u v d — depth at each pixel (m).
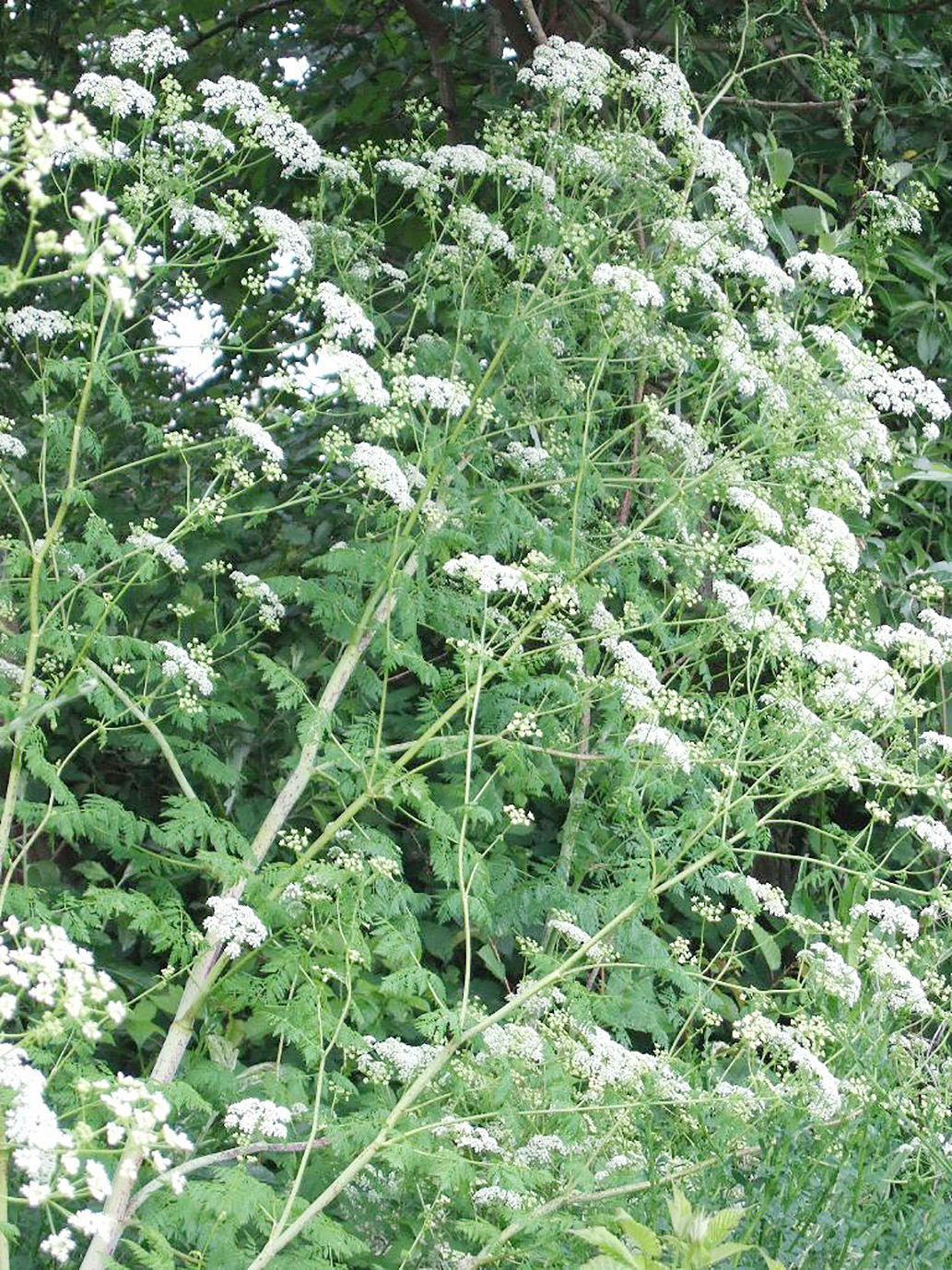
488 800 1.93
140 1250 1.41
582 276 2.07
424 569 1.86
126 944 1.92
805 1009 1.75
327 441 1.81
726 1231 1.30
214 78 2.51
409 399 1.81
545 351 1.95
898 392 2.04
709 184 2.37
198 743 1.77
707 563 1.95
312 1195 1.64
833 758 1.75
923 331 2.44
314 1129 1.52
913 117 2.49
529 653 1.76
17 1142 1.23
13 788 1.56
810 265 2.17
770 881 2.31
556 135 2.03
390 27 2.56
